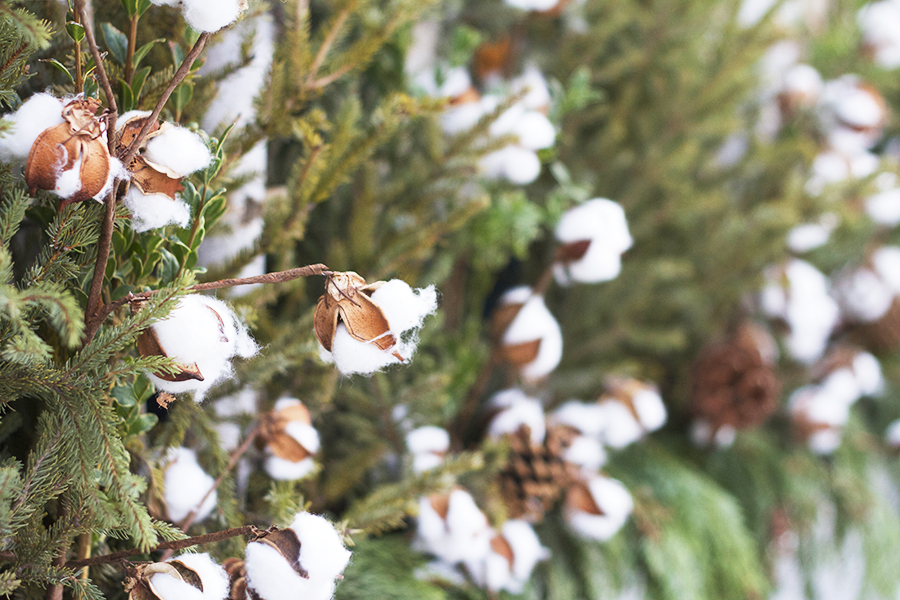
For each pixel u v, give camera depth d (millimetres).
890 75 2629
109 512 1070
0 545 1075
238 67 1195
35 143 1028
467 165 1370
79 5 1042
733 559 1973
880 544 2385
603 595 1755
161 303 1052
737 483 2338
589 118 2082
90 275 1110
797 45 2711
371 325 1067
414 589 1357
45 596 1128
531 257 2191
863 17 2570
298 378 1333
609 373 2080
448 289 1842
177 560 1091
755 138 2395
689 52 2209
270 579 1067
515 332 1525
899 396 2893
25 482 1082
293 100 1219
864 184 2311
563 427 1667
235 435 1289
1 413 1127
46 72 1125
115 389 1119
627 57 2061
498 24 1913
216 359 1070
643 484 2066
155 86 1137
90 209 1074
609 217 1411
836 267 2699
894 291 2551
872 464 2639
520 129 1406
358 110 1295
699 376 2273
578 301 2207
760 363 2199
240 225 1276
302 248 1557
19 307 1013
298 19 1204
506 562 1480
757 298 2453
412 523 1520
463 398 1769
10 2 1041
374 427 1501
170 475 1188
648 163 2141
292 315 1484
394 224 1457
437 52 1795
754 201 2572
